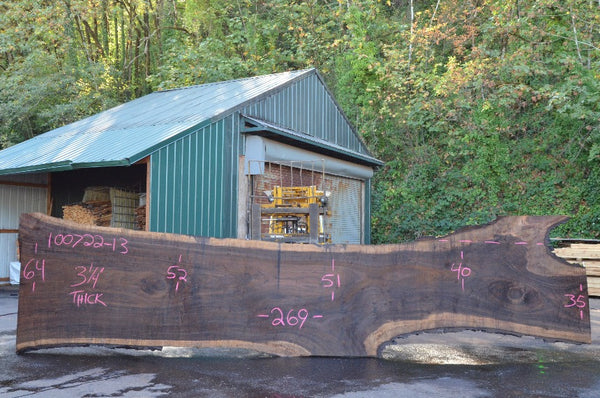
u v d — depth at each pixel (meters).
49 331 5.53
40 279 5.60
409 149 19.31
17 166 10.30
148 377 4.73
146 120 11.75
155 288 5.52
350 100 20.42
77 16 24.98
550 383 4.61
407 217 18.36
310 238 8.73
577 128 16.66
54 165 9.62
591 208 15.98
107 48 27.53
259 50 24.19
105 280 5.55
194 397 4.15
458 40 18.22
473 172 17.70
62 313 5.54
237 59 22.27
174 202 9.70
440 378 4.74
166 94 15.71
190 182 10.09
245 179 11.48
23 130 21.66
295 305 5.55
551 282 5.37
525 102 17.44
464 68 17.42
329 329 5.52
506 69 16.72
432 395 4.22
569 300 5.33
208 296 5.52
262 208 9.05
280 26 24.27
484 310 5.41
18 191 13.02
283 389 4.37
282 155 12.31
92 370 4.98
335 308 5.54
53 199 13.59
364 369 5.03
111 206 11.99
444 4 20.25
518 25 16.58
